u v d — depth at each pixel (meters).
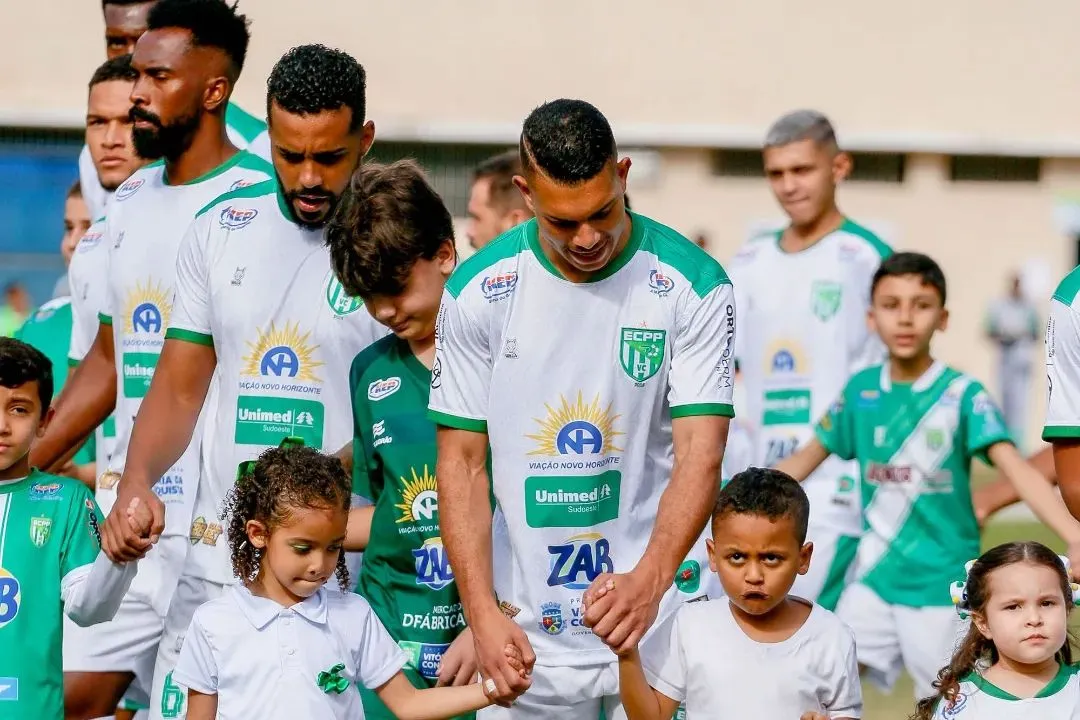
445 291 10.16
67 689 12.80
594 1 50.78
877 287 15.40
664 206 50.66
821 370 17.56
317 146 10.88
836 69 50.16
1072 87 49.62
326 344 11.48
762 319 17.91
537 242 10.02
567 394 10.08
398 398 11.16
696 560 10.91
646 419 10.20
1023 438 45.97
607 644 9.20
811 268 17.64
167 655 11.84
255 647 9.77
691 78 50.62
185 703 11.70
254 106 50.31
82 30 50.50
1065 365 10.45
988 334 46.34
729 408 9.94
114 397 13.38
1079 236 50.00
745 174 50.56
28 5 50.34
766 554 9.95
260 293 11.45
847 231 17.69
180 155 12.52
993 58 49.66
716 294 9.98
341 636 9.95
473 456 10.21
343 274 10.62
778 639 10.20
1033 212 49.94
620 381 10.05
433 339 11.13
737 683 10.14
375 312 10.82
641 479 10.31
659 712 10.24
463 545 9.88
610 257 9.74
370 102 51.34
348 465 11.59
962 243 50.09
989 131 49.78
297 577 9.70
